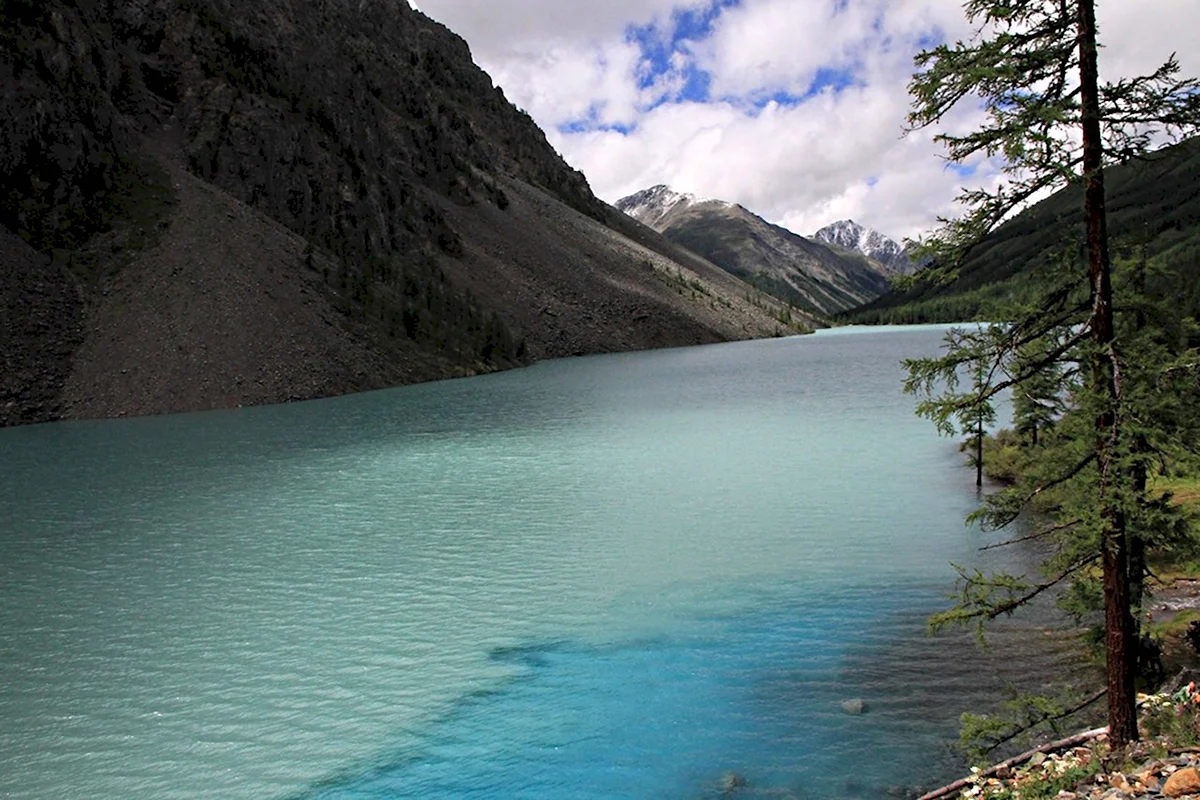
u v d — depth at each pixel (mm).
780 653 22203
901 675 20391
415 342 118500
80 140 102188
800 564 30094
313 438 63719
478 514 39062
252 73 147000
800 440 57688
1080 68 11211
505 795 15961
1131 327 14523
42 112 99562
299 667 22266
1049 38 11531
